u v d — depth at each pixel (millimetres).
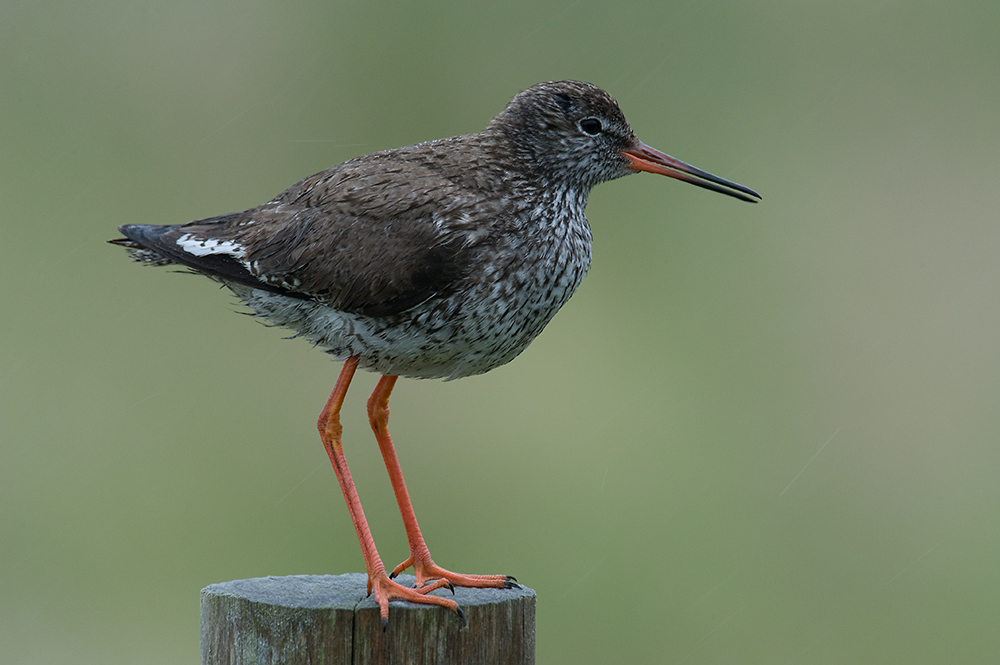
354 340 8055
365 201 7953
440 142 8469
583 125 8648
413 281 7793
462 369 8352
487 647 7035
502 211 8062
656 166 8977
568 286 8391
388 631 6871
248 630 6910
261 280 8117
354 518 7723
